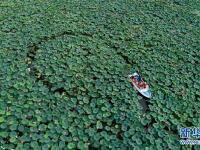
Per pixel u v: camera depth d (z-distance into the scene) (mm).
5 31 11867
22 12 13031
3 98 9180
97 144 8656
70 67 10727
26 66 10414
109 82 10531
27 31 11992
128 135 9047
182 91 10883
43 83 10039
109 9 14172
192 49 12859
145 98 10406
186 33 13734
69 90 9938
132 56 11867
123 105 9852
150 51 12281
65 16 13211
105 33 12695
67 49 11430
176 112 10102
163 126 9562
